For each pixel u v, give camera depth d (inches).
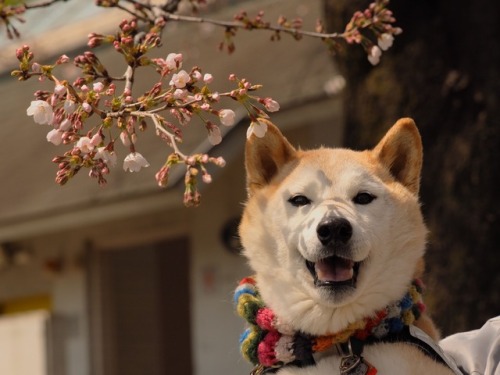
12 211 399.9
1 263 484.7
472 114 240.8
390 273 150.9
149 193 338.6
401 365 143.6
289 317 150.9
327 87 313.7
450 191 238.2
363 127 252.8
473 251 233.6
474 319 230.7
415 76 247.0
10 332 481.1
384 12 181.0
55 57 495.8
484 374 158.9
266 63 369.7
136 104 135.6
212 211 402.9
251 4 435.2
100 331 463.2
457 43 246.7
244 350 154.3
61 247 475.5
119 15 500.7
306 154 162.2
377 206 152.6
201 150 312.0
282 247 154.0
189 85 135.0
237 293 158.7
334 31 249.1
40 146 463.5
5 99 558.9
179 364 501.4
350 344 147.8
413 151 160.4
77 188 382.0
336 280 147.5
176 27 446.9
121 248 474.9
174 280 505.0
